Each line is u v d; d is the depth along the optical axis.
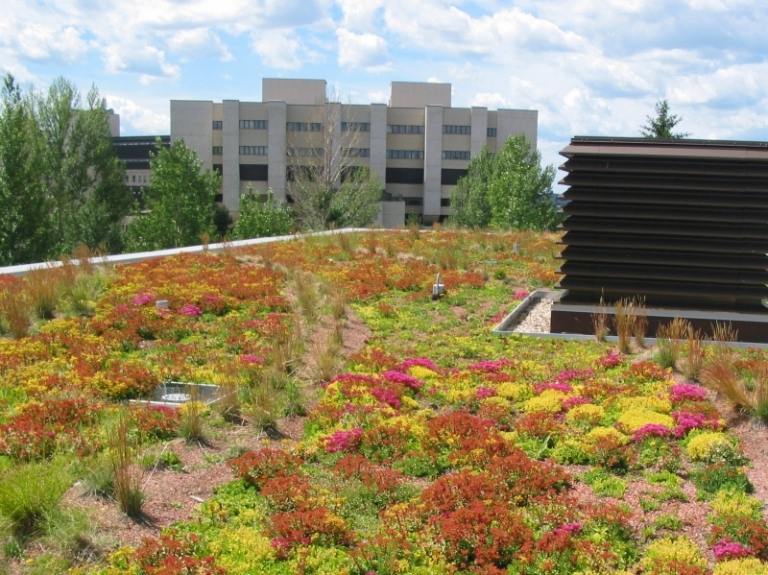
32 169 32.03
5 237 30.89
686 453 7.94
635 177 12.48
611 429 8.37
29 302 12.24
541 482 7.13
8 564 5.44
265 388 9.23
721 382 9.12
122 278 15.02
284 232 32.53
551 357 11.83
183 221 35.69
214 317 13.15
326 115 53.25
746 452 7.93
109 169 45.06
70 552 5.64
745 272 12.66
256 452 7.79
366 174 59.34
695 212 12.48
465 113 76.25
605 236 12.94
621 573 5.75
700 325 12.64
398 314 14.39
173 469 7.28
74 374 9.63
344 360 11.20
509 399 9.85
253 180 73.62
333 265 18.53
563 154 12.42
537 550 6.00
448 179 77.00
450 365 11.46
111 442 7.28
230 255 18.47
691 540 6.26
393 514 6.49
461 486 6.93
